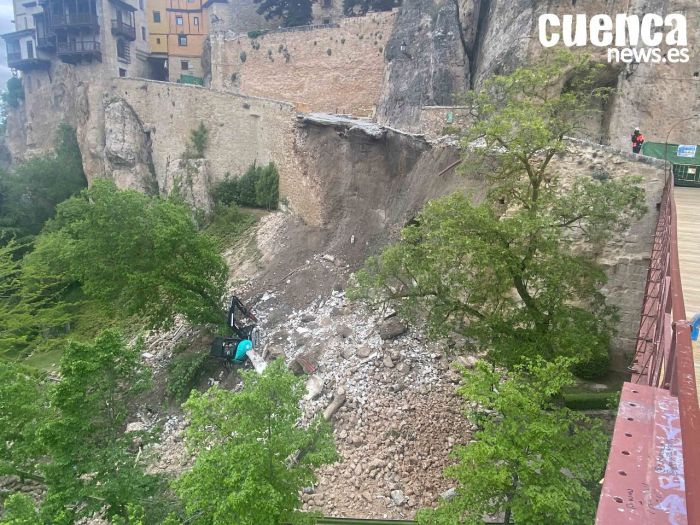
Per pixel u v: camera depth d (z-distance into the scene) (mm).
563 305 13273
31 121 53344
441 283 14453
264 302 25516
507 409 9375
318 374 19422
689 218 14586
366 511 14047
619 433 2932
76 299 32125
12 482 16422
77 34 42375
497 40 28094
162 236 20812
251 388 10773
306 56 40938
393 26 36375
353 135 27688
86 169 43719
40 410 13094
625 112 22734
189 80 51094
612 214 13344
